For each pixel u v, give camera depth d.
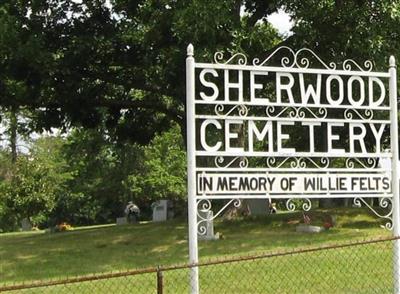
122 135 25.28
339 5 15.58
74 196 40.97
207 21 14.35
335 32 15.81
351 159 10.12
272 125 8.87
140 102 22.98
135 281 10.92
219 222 19.45
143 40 18.73
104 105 22.67
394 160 9.25
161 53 19.12
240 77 8.79
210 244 15.10
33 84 19.05
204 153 8.47
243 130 9.48
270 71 8.91
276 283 10.62
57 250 16.44
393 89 9.37
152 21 17.42
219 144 8.55
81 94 21.61
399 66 15.32
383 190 9.20
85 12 20.14
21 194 37.06
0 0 18.08
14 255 15.92
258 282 10.69
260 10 18.48
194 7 14.44
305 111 9.70
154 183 39.22
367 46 15.16
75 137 39.53
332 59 15.86
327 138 9.14
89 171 41.53
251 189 8.58
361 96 9.30
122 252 15.43
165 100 23.61
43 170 37.81
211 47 14.45
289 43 16.28
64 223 33.69
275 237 16.00
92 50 19.95
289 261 12.15
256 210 23.77
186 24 14.58
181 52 16.22
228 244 15.01
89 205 41.66
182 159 39.81
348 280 10.77
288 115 9.39
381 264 11.91
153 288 10.39
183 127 22.86
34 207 37.25
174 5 16.00
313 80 9.74
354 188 9.05
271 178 8.68
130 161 40.34
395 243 9.14
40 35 17.95
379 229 16.75
